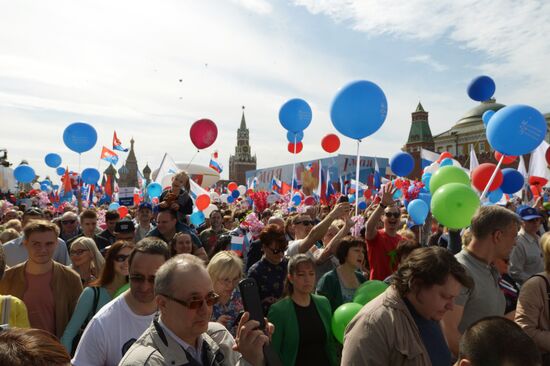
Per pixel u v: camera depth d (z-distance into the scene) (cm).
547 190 1204
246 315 203
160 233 554
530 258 527
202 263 212
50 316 375
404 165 908
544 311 294
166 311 202
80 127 963
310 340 371
